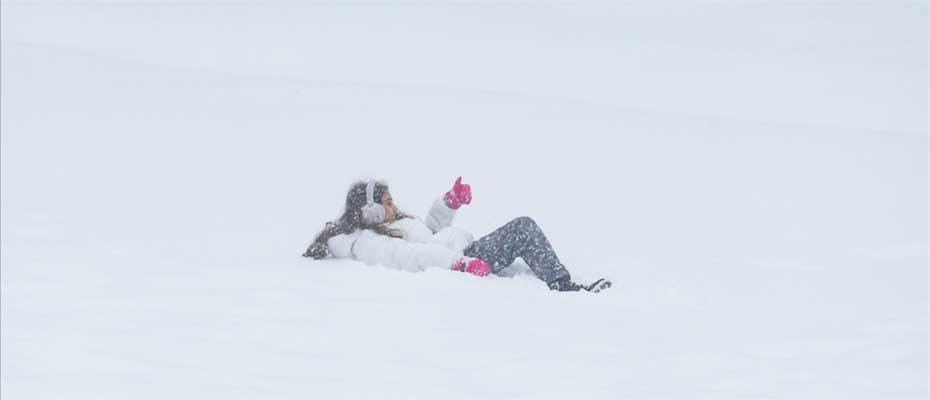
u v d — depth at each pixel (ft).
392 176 114.93
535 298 58.54
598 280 61.00
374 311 55.31
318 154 131.13
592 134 149.28
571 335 51.80
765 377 46.03
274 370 46.21
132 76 199.31
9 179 111.75
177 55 285.84
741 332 53.01
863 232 86.43
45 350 49.16
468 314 54.90
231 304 57.00
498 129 151.94
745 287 63.00
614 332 52.47
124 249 73.41
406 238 67.21
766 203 101.96
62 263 67.87
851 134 148.15
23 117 158.92
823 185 112.27
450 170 119.34
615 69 280.51
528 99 182.39
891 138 144.05
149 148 136.56
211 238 79.10
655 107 211.61
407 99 178.60
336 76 255.09
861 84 246.27
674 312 56.54
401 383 44.52
